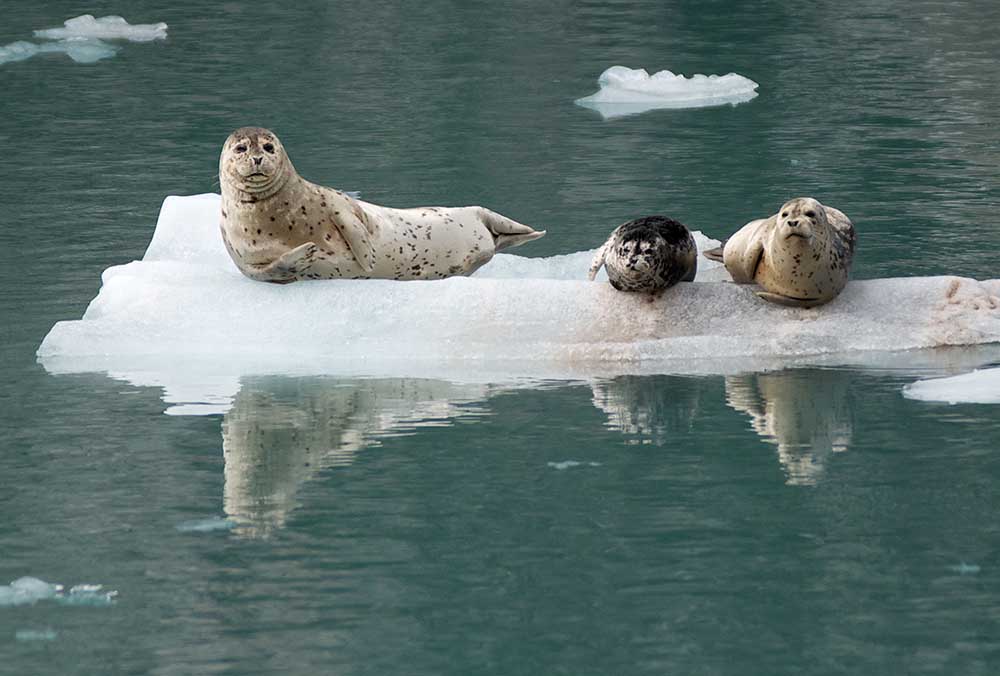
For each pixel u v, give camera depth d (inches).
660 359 713.6
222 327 743.7
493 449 586.6
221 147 1225.4
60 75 1557.6
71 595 461.1
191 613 447.5
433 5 2003.0
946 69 1545.3
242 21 1891.0
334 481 554.3
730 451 578.9
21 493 546.3
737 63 1604.3
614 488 541.0
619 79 1459.2
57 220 994.1
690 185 1063.0
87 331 740.7
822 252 716.0
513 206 1008.2
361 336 736.3
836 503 522.6
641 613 442.0
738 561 477.4
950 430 595.8
